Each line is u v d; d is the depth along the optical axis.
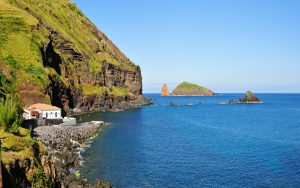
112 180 51.09
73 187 43.34
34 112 104.50
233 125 133.38
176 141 89.25
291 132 112.00
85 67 188.12
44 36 154.62
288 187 49.75
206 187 49.25
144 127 117.38
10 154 32.78
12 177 29.91
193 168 59.84
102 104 186.38
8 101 50.50
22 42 134.75
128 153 70.94
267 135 104.25
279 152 75.56
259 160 67.00
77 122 117.44
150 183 50.41
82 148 73.75
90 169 56.47
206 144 85.56
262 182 52.03
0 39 130.00
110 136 92.56
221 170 58.78
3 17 141.50
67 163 57.12
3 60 119.38
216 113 195.88
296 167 61.25
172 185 49.78
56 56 161.75
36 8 195.75
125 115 159.88
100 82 196.88
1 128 38.97
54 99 137.38
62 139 76.12
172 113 188.25
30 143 37.25
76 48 191.25
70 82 165.62
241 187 49.59
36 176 33.53
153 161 64.44
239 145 84.69
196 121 147.38
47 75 129.62
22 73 120.12
